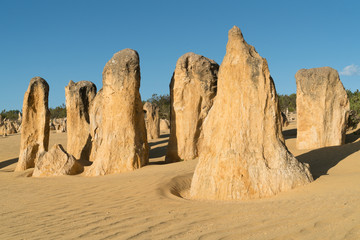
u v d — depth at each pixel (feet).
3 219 17.84
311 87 46.21
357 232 10.94
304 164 22.91
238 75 23.35
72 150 62.85
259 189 20.58
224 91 24.04
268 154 21.77
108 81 44.21
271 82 22.93
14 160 71.36
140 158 42.47
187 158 48.24
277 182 20.71
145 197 21.90
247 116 22.52
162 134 109.81
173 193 24.40
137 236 12.92
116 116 43.27
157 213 16.80
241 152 21.83
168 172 33.45
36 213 18.94
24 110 52.80
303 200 16.92
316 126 45.60
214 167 22.35
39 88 53.06
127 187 26.66
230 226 13.26
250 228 12.70
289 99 219.61
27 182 34.94
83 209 19.30
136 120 44.16
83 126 63.10
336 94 45.47
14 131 160.66
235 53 23.95
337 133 45.01
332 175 24.07
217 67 50.26
